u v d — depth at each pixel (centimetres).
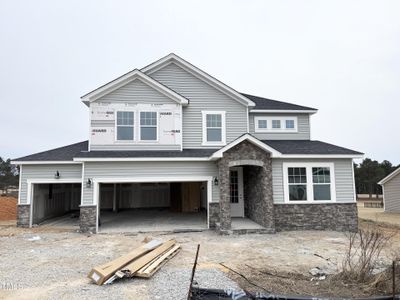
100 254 782
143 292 488
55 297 464
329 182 1220
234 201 1401
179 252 802
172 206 1853
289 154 1178
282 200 1187
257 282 549
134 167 1202
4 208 1900
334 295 480
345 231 1175
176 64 1443
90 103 1293
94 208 1152
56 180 1265
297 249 845
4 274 599
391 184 2628
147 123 1327
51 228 1247
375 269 639
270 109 1528
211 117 1423
